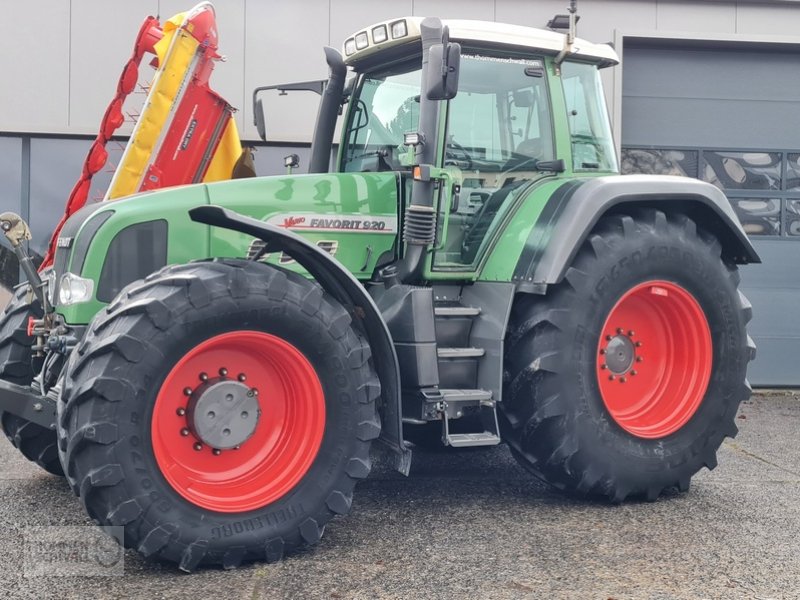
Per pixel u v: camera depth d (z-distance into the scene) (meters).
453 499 4.24
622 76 8.36
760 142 8.49
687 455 4.28
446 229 4.11
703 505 4.16
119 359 3.07
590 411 4.06
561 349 4.02
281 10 7.84
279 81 7.86
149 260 3.80
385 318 4.00
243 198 3.96
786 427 6.44
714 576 3.12
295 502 3.34
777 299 8.38
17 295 4.63
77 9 7.66
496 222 4.36
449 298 4.30
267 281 3.32
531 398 4.04
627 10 8.20
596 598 2.90
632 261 4.18
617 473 4.10
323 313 3.42
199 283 3.20
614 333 4.32
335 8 7.89
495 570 3.18
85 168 5.26
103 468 3.03
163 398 3.15
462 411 4.00
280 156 7.99
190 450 3.29
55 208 7.84
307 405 3.43
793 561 3.29
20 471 4.88
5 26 7.61
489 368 4.05
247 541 3.22
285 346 3.35
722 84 8.46
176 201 3.88
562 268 3.98
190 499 3.18
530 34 4.47
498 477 4.73
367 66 4.75
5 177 7.80
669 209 4.48
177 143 5.09
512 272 4.12
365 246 4.20
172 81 5.00
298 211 4.05
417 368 3.87
